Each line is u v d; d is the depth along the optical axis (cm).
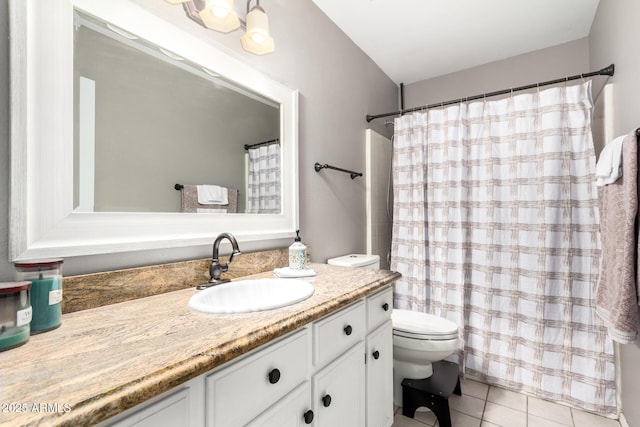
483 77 255
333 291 104
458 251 201
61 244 79
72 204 82
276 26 152
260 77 141
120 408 43
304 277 125
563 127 174
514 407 169
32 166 75
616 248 117
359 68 227
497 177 194
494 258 192
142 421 49
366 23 199
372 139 238
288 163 155
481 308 196
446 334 155
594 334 166
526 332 182
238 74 131
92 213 86
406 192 226
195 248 113
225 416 62
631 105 135
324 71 187
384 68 261
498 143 194
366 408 117
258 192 139
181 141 110
